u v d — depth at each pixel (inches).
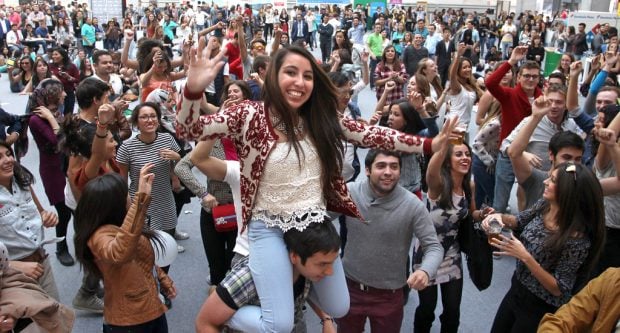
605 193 143.2
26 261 133.0
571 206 108.7
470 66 265.6
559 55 646.5
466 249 142.1
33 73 372.8
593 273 146.9
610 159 152.0
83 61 440.8
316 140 81.5
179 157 169.5
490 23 1000.9
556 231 111.2
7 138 207.3
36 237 135.0
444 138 86.5
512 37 828.0
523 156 157.8
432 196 139.4
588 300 90.4
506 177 204.5
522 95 208.5
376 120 181.9
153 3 1268.5
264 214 80.2
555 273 112.0
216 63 76.8
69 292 183.8
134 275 117.2
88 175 154.6
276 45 329.7
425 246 125.8
